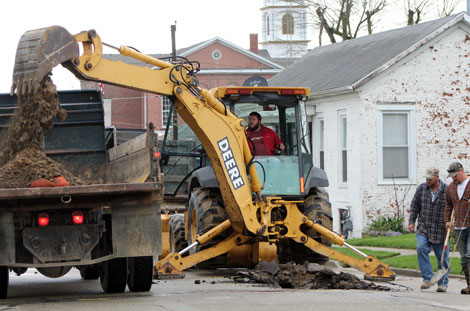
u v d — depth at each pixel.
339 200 31.84
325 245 17.39
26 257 12.95
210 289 14.75
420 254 15.41
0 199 12.11
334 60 35.84
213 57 81.19
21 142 13.62
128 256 12.89
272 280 15.80
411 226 15.73
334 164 32.25
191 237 18.58
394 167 30.30
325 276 15.61
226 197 15.85
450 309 11.55
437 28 30.16
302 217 16.64
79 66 13.14
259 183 15.88
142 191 12.51
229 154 15.28
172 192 22.25
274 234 15.98
